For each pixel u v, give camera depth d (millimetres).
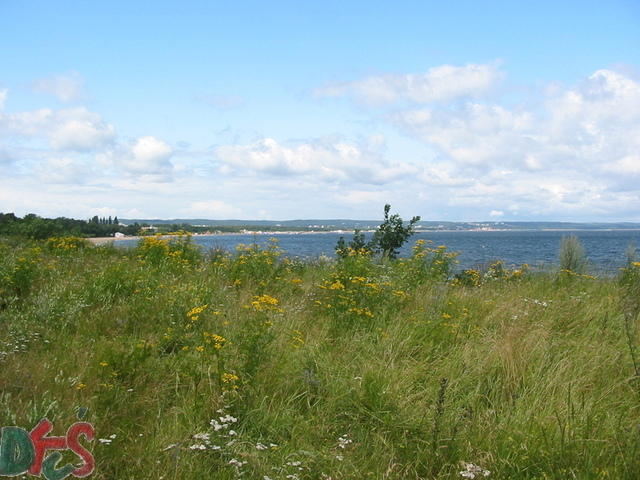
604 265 13078
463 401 4496
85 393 4215
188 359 4859
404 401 4465
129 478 3238
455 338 6098
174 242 11844
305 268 11531
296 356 5211
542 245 50906
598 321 6910
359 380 4789
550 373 4895
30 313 6094
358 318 6453
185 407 4102
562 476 3379
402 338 5973
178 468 3314
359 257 9438
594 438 3795
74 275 8859
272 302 5141
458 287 9445
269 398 4445
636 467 3422
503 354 5234
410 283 8969
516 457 3654
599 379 4957
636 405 4445
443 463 3676
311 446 3852
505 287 9750
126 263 9953
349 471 3586
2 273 7605
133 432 3773
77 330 5855
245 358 4707
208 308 6324
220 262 10547
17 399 3924
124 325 6156
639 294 8414
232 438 3838
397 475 3561
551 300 8039
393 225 13406
